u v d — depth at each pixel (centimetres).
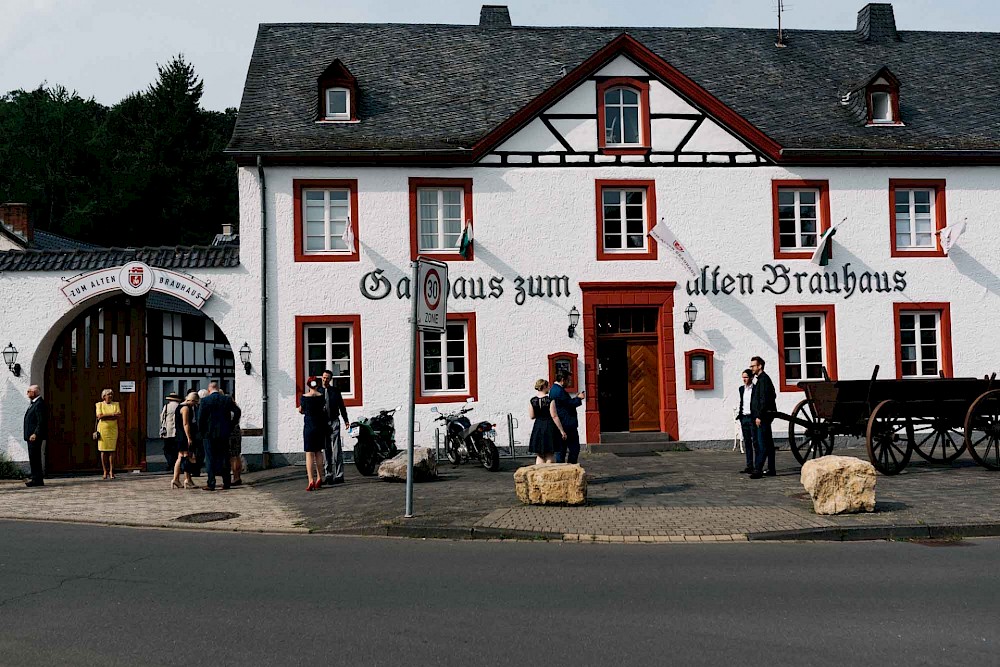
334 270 1894
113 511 1260
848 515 1078
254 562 865
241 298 1866
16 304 1805
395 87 2125
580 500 1172
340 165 1902
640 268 1959
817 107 2175
